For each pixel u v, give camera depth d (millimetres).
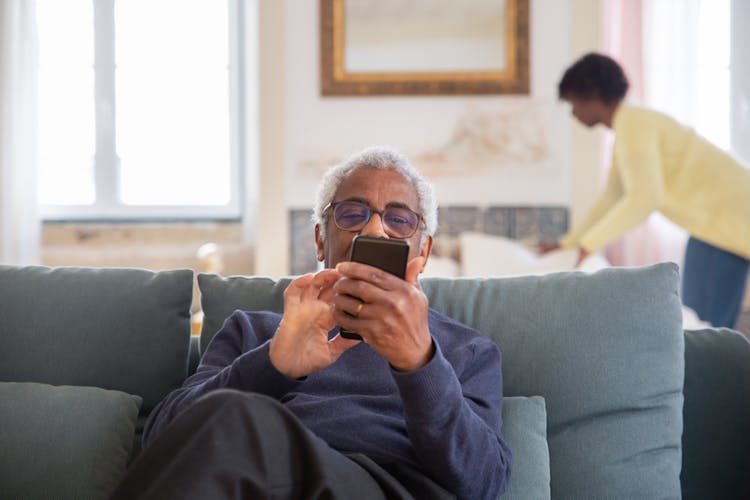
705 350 1688
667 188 3170
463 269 3709
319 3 3943
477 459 1229
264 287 1691
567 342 1573
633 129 3121
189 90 4488
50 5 4426
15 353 1611
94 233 4387
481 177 3969
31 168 4184
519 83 3936
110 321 1626
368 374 1436
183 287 1670
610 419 1546
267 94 3949
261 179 3959
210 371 1441
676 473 1533
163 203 4484
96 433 1468
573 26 3936
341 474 1069
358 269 1128
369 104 3975
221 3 4469
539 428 1485
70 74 4441
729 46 3904
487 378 1438
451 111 3977
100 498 1431
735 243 3072
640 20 3936
